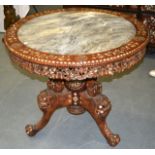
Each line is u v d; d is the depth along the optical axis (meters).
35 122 1.81
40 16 1.65
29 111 1.91
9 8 2.66
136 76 2.23
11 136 1.71
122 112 1.86
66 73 1.24
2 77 2.29
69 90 1.60
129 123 1.77
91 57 1.21
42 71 1.26
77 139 1.68
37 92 2.09
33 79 2.24
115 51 1.25
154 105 1.92
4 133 1.73
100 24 1.53
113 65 1.25
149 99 1.98
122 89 2.09
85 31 1.45
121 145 1.62
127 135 1.68
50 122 1.81
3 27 3.02
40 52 1.27
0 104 1.98
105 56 1.22
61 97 1.63
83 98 1.60
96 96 1.59
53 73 1.25
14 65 2.44
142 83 2.15
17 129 1.76
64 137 1.70
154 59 2.43
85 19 1.59
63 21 1.58
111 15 1.64
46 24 1.54
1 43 2.82
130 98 2.00
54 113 1.88
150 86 2.12
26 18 1.62
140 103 1.94
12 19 2.71
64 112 1.89
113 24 1.52
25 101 2.00
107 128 1.60
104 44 1.32
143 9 2.30
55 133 1.72
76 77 1.25
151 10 2.28
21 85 2.18
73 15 1.65
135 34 1.41
